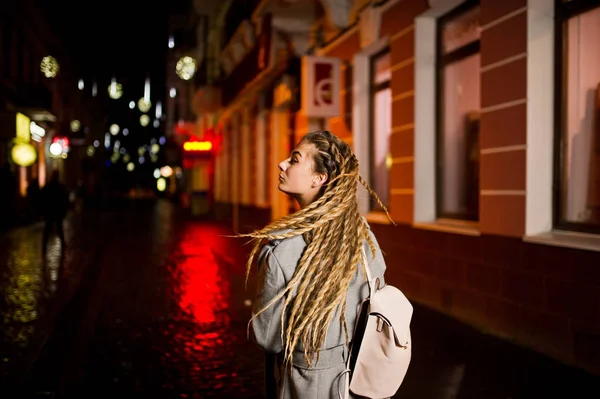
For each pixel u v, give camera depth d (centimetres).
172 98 4738
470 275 672
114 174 8250
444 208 792
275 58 1392
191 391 489
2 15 2098
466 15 741
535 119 587
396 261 856
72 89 4184
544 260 553
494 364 534
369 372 193
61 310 777
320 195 210
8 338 638
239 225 2231
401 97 841
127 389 492
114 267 1194
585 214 559
